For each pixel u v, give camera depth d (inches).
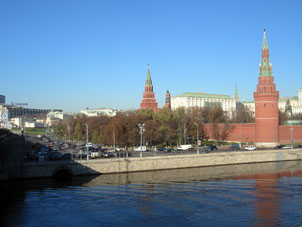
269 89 5315.0
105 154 4025.6
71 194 2618.1
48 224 1940.2
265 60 5403.5
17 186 2915.8
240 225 1915.6
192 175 3479.3
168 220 1998.0
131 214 2106.3
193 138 6077.8
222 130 6441.9
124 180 3198.8
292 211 2164.1
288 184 2992.1
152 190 2760.8
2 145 3166.8
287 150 4618.6
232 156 4239.7
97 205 2306.8
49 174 3277.6
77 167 3390.7
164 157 3816.4
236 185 2962.6
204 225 1907.0
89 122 7204.7
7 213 2134.6
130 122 5531.5
